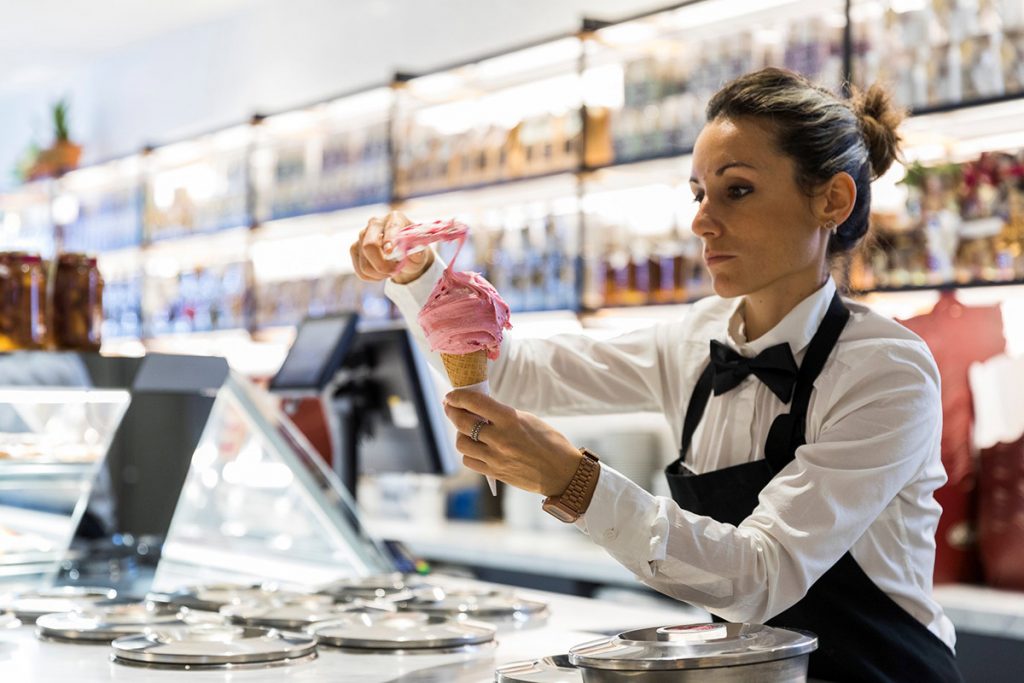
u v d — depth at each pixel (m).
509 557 4.04
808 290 1.52
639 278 4.32
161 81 7.05
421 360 2.52
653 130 4.23
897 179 3.44
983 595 3.03
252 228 6.06
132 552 1.92
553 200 4.80
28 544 1.90
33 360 1.87
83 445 1.95
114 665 1.32
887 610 1.46
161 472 1.96
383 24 5.68
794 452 1.47
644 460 4.20
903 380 1.41
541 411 1.79
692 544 1.26
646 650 1.10
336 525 2.11
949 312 3.23
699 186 1.53
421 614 1.58
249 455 2.20
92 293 1.93
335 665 1.33
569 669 1.23
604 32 4.26
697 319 1.71
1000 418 3.20
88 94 7.66
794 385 1.49
